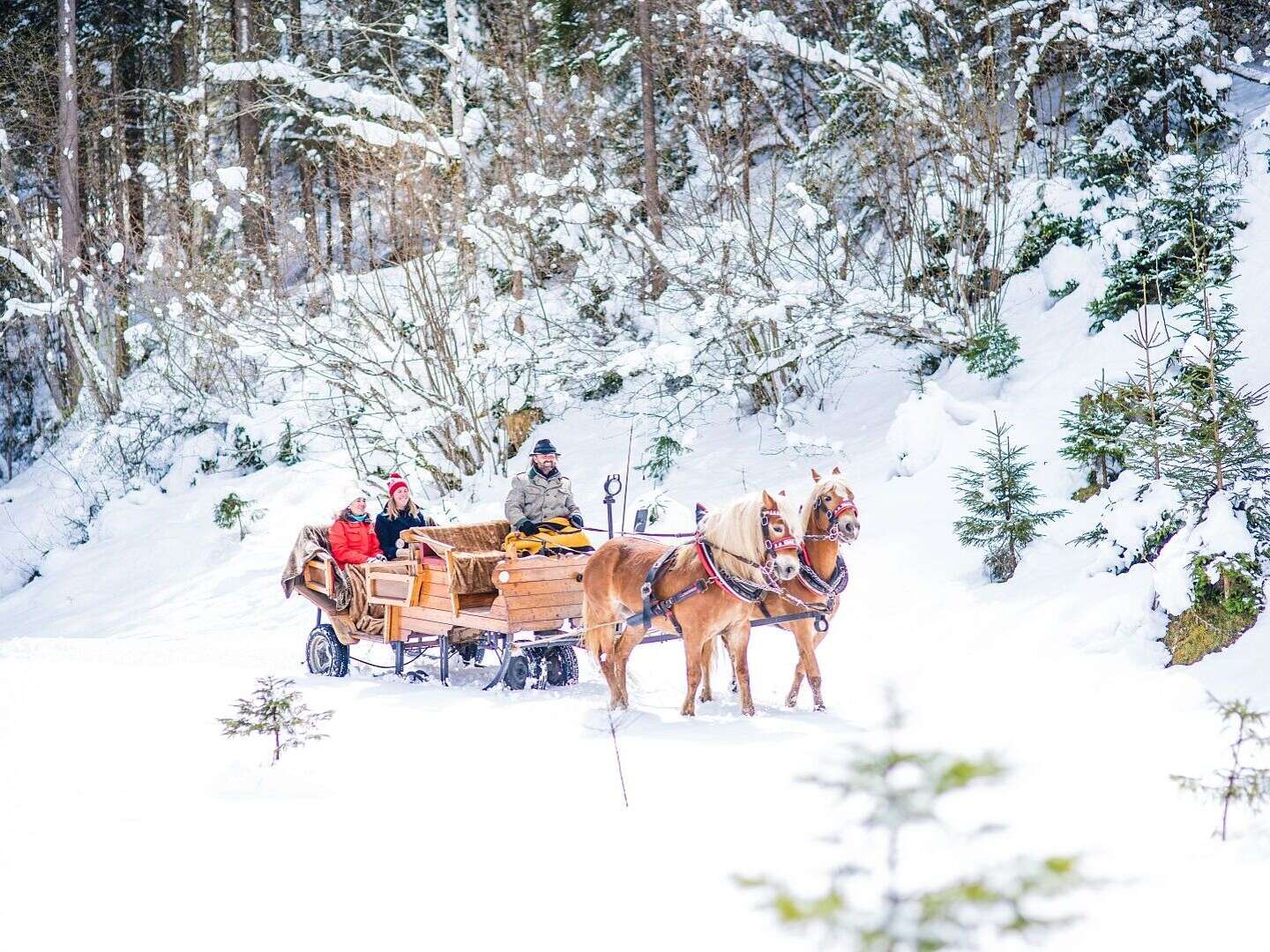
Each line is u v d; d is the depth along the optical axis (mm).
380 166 19656
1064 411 12391
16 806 6586
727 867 4855
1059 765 6504
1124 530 10477
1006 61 19969
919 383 17031
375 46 24562
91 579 20578
